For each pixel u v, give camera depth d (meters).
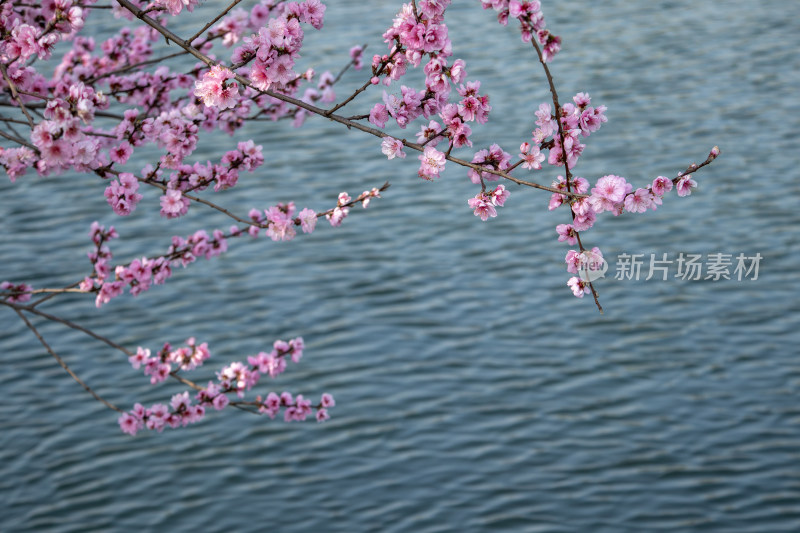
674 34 26.50
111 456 12.38
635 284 15.56
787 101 22.11
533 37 4.35
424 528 11.04
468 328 14.63
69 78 8.30
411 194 18.91
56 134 4.77
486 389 13.30
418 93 4.89
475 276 15.98
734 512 11.12
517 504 11.34
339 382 13.54
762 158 19.55
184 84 8.15
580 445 12.23
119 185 6.04
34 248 17.09
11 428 12.80
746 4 29.03
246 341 14.41
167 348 6.27
